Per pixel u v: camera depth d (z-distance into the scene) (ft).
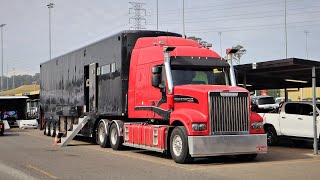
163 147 44.55
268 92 207.00
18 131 110.11
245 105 42.39
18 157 48.42
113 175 34.91
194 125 40.52
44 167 39.93
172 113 43.65
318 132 55.67
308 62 54.34
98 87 63.67
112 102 58.13
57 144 66.13
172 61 45.44
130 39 55.26
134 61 53.47
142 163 42.52
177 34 57.77
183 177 33.76
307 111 58.23
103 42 61.82
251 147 42.09
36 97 152.46
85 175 35.04
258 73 65.87
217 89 41.88
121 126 55.67
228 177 33.68
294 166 40.29
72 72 75.25
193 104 42.19
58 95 83.46
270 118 63.00
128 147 56.90
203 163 42.63
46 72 93.66
